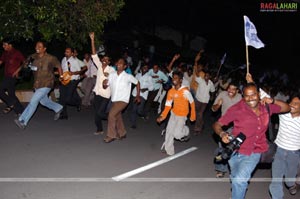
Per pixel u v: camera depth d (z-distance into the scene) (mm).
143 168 7707
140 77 11398
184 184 7039
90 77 12766
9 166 7297
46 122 10633
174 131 8547
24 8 11203
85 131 10070
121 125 9625
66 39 12766
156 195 6461
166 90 12875
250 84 5266
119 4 12555
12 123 10234
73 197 6148
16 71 10305
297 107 5750
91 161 7871
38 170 7184
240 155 5309
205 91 10977
